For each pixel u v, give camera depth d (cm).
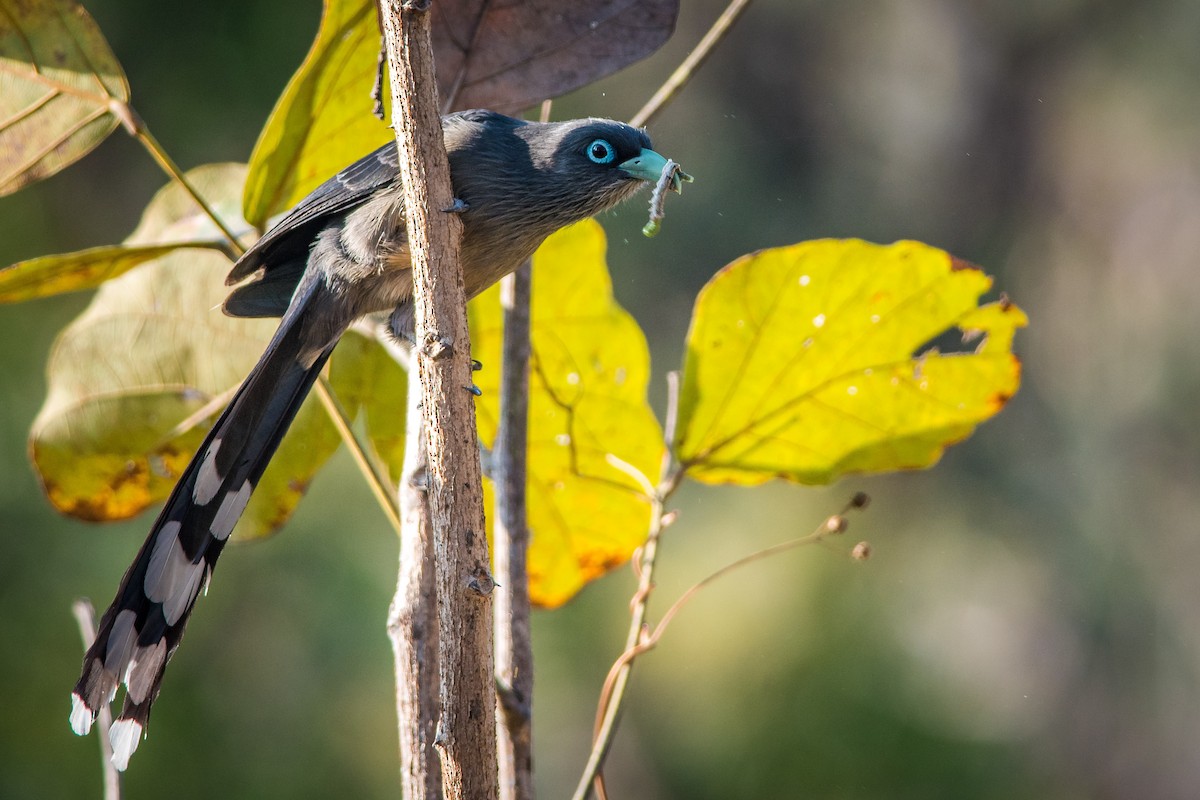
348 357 746
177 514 604
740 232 1909
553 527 769
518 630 575
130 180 1241
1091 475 1970
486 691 461
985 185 2103
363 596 1194
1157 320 2042
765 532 1485
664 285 1770
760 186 1984
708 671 1341
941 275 659
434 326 473
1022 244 2092
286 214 662
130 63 1233
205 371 753
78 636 1084
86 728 555
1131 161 2070
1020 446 1977
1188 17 2038
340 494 1221
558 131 659
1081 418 2023
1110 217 2086
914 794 1201
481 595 460
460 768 458
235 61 1248
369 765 1159
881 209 2048
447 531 464
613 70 662
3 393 1124
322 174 663
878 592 1373
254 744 1134
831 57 2067
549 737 1416
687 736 1317
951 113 2100
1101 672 1864
